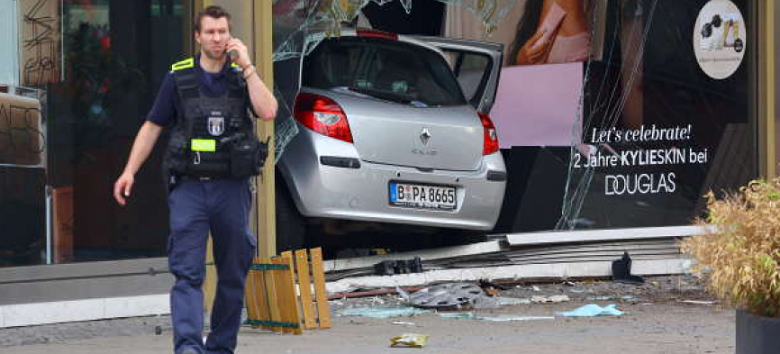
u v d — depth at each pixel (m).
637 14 34.94
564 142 33.81
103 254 26.42
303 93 28.94
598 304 30.38
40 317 25.20
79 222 26.14
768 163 36.59
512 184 32.91
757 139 36.69
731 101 36.50
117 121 26.66
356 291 30.14
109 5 26.53
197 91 17.47
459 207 30.31
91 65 26.34
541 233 33.28
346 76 29.62
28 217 25.47
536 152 33.38
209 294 27.11
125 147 26.75
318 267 25.92
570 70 33.88
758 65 36.59
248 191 18.00
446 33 31.66
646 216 35.28
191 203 17.58
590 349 22.83
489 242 32.50
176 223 17.56
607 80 34.53
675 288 33.28
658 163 35.47
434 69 31.11
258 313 25.73
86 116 26.28
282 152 28.86
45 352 22.72
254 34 28.08
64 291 25.69
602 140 34.47
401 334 24.91
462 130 30.41
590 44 34.22
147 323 26.00
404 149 29.41
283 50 28.94
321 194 28.45
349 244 30.42
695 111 35.97
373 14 30.41
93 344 23.69
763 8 36.47
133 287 26.62
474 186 30.50
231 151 17.42
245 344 23.50
